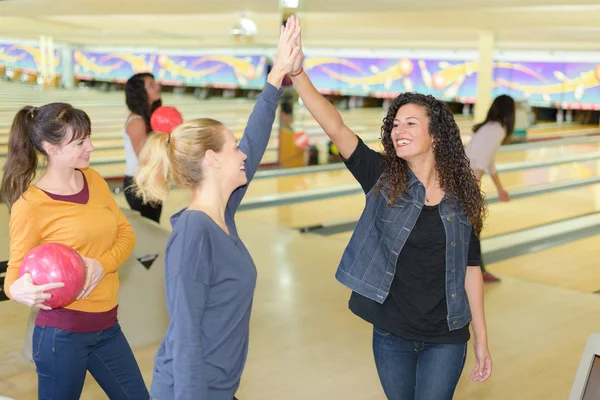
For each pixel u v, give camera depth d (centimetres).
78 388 194
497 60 1630
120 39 1877
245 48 2092
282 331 360
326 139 1241
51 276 175
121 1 726
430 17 830
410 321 187
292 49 187
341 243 548
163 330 346
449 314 187
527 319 383
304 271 469
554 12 729
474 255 197
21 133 185
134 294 338
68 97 2128
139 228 344
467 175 191
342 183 833
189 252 143
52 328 187
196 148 150
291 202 718
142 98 389
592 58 1499
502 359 327
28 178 187
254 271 154
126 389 202
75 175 197
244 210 675
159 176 158
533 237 584
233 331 151
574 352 337
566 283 461
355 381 302
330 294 420
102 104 1930
